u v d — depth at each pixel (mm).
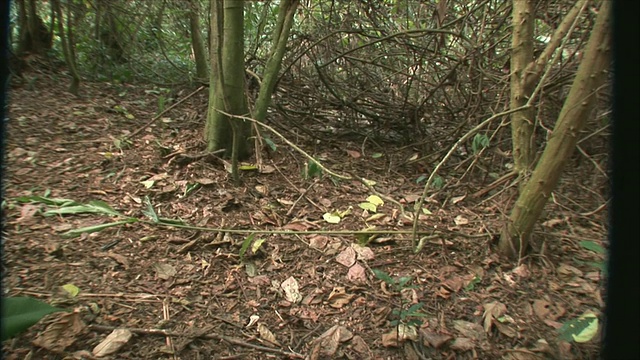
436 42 3336
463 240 2338
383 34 3531
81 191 2422
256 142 2840
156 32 5062
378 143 3697
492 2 3576
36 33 4660
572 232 2527
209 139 2936
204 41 4996
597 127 3115
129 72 4676
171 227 2203
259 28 3930
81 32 4930
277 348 1638
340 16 3992
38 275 1772
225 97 2576
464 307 1902
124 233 2113
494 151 3090
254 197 2582
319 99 3686
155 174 2688
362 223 2459
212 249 2098
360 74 3773
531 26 2375
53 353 1462
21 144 2871
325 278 2004
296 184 2809
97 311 1658
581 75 1878
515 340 1753
